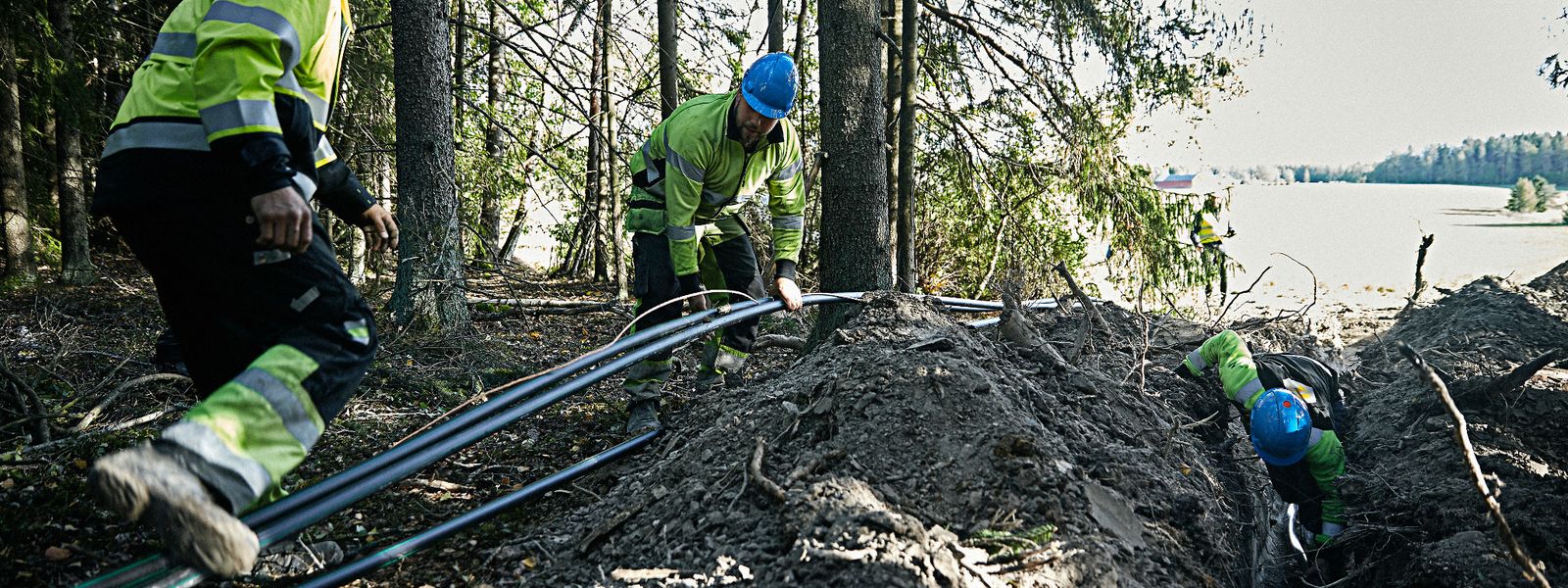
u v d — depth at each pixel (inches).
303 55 77.7
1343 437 171.8
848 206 211.3
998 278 389.1
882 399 122.3
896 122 318.7
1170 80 344.5
